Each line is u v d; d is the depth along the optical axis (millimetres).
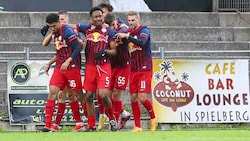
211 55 41719
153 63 35500
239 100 36156
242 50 42656
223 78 36094
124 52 31266
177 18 46594
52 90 30266
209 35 45625
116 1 48000
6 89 35719
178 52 38469
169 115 35438
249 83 36281
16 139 25578
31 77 34625
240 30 46219
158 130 32969
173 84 35625
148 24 45906
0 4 47125
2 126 34531
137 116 31562
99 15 30234
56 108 33906
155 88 35438
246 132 29375
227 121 35938
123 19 45375
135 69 31094
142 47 30797
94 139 25266
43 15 44594
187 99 35719
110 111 31188
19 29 43156
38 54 37875
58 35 29906
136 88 31266
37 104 34562
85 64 31438
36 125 34531
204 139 25000
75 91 30875
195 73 35844
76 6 48312
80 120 31734
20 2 47438
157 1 50344
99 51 30297
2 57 39000
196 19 47000
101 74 30484
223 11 50125
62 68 29828
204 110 35812
